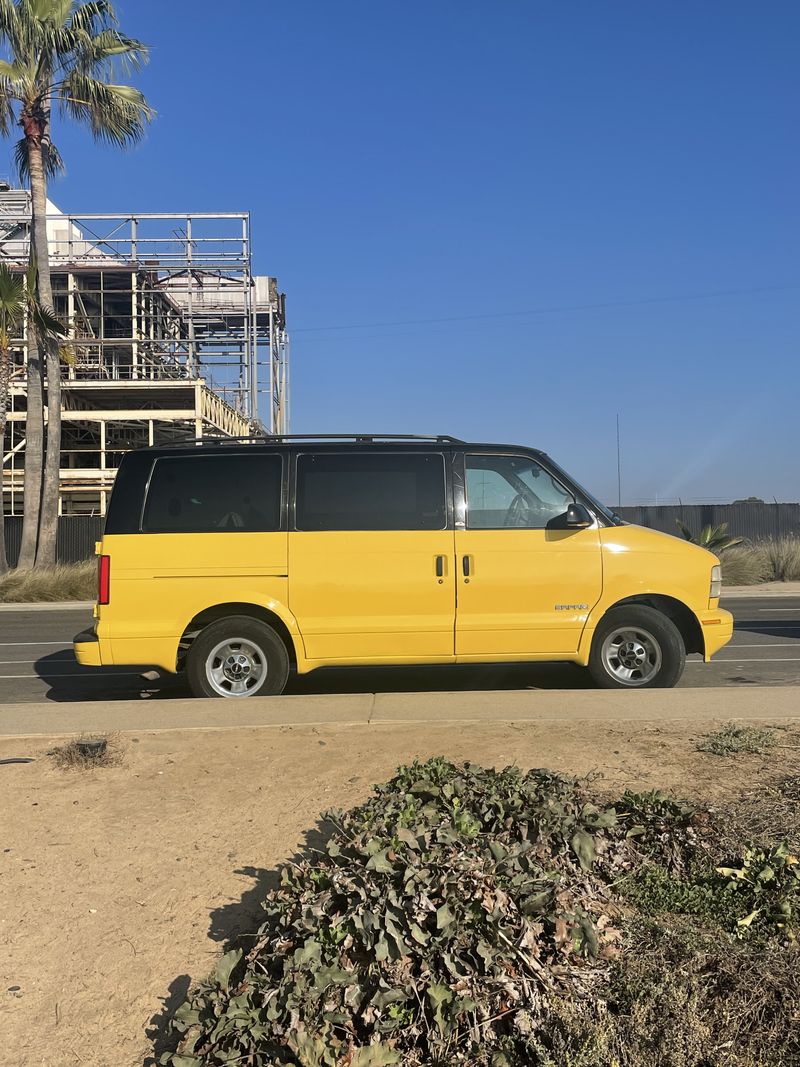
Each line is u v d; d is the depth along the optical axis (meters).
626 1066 2.74
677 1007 2.87
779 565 23.17
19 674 10.23
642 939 3.24
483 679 9.04
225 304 40.06
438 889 3.24
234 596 7.48
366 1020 2.92
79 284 36.75
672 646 7.69
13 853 4.27
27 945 3.57
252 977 3.07
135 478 7.65
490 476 7.79
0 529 23.02
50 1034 3.12
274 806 4.72
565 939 3.15
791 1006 2.85
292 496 7.62
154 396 34.62
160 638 7.48
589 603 7.68
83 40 21.97
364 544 7.55
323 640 7.53
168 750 5.68
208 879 4.00
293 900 3.39
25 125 22.77
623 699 6.88
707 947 3.15
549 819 3.86
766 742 5.42
